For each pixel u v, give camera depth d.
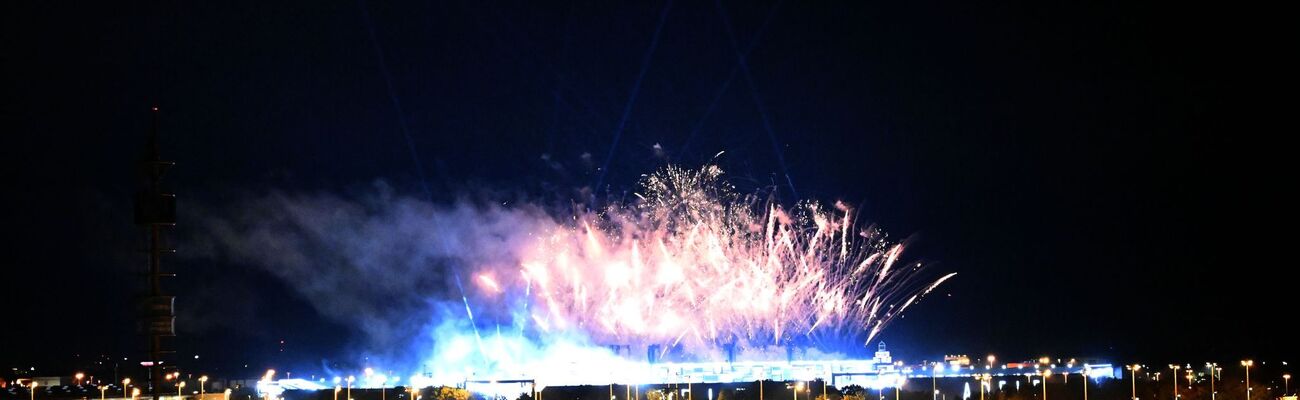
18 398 180.75
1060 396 187.00
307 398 190.25
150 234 122.38
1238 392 191.12
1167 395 188.25
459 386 195.88
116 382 196.62
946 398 190.38
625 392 182.38
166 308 122.12
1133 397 179.38
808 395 172.25
